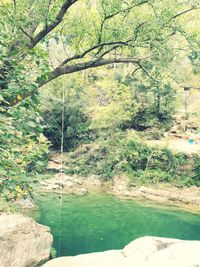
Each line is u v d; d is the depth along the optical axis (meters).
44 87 32.06
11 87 4.28
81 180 29.42
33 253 10.01
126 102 31.61
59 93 32.78
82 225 18.14
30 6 10.51
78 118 33.44
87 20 13.74
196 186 27.19
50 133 33.56
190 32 13.51
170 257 4.70
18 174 4.03
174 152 28.50
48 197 23.58
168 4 12.66
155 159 28.75
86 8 13.92
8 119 4.09
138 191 25.97
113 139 30.94
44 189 25.58
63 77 31.22
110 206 22.52
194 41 13.38
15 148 4.10
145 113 32.97
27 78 4.30
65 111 32.94
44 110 32.44
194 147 30.30
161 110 32.81
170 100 29.42
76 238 16.06
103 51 14.39
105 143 30.61
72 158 31.89
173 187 27.22
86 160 30.81
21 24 7.24
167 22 12.75
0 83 4.50
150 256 4.85
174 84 30.30
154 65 13.94
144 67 14.48
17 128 4.17
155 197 24.83
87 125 33.03
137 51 14.59
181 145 30.97
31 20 10.28
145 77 28.50
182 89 35.22
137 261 5.02
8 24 7.53
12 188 4.10
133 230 17.86
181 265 4.45
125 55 14.94
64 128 33.62
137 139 29.69
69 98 33.47
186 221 19.92
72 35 14.06
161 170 28.53
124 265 4.95
